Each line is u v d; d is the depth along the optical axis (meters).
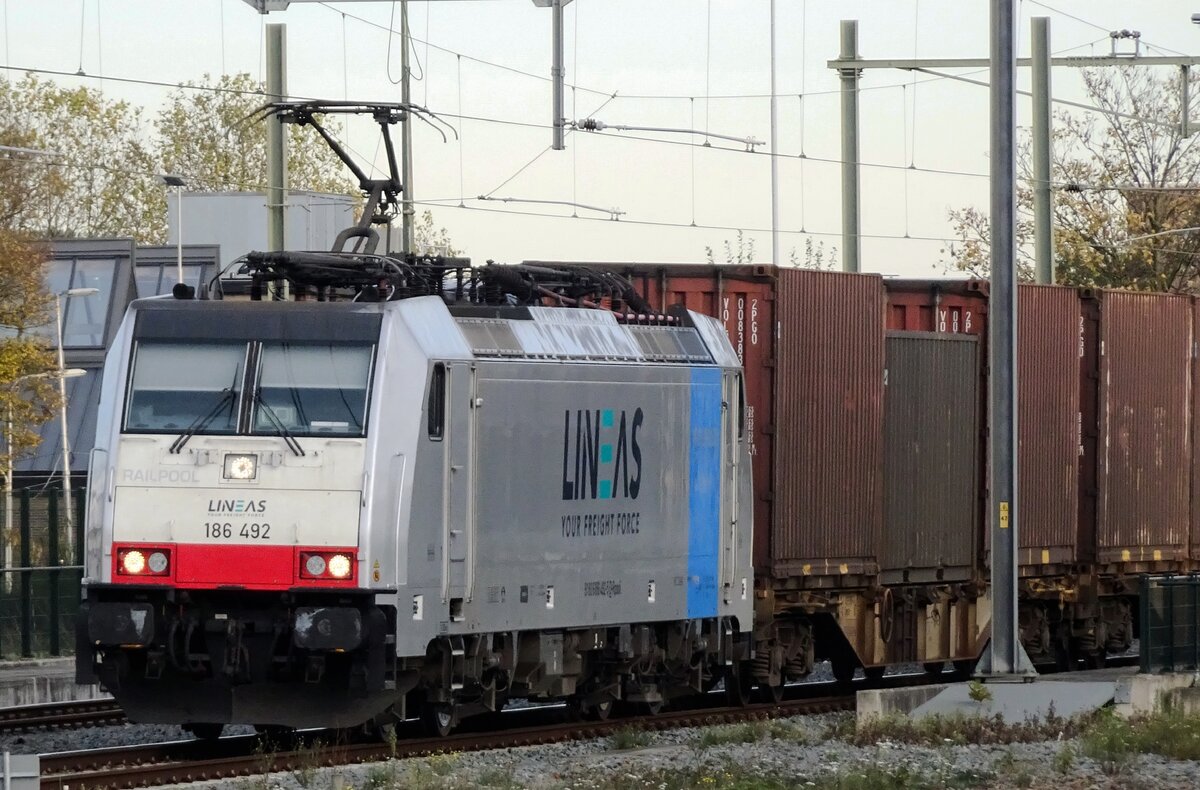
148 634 34.25
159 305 36.09
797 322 47.94
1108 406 57.81
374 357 35.22
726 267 47.44
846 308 49.19
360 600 34.16
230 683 34.56
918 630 52.53
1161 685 44.25
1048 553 55.75
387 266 37.41
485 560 36.94
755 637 47.28
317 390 35.16
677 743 39.91
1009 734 40.34
